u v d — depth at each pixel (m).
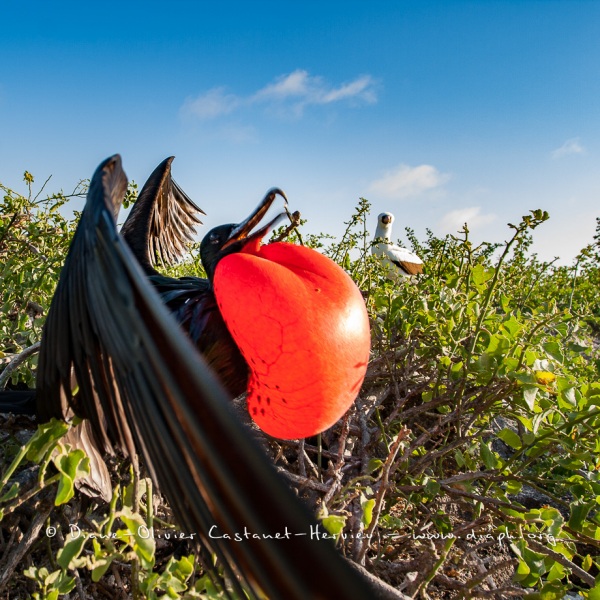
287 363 0.73
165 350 0.30
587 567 0.87
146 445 0.40
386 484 0.86
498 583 1.07
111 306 0.39
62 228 1.65
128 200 1.61
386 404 1.49
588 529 0.93
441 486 1.01
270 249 0.80
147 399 0.35
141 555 0.65
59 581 0.65
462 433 1.19
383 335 1.50
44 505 0.81
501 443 1.53
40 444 0.69
